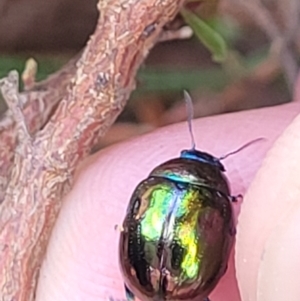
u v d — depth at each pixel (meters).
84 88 0.07
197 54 0.10
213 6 0.09
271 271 0.06
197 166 0.07
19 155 0.07
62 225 0.08
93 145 0.07
